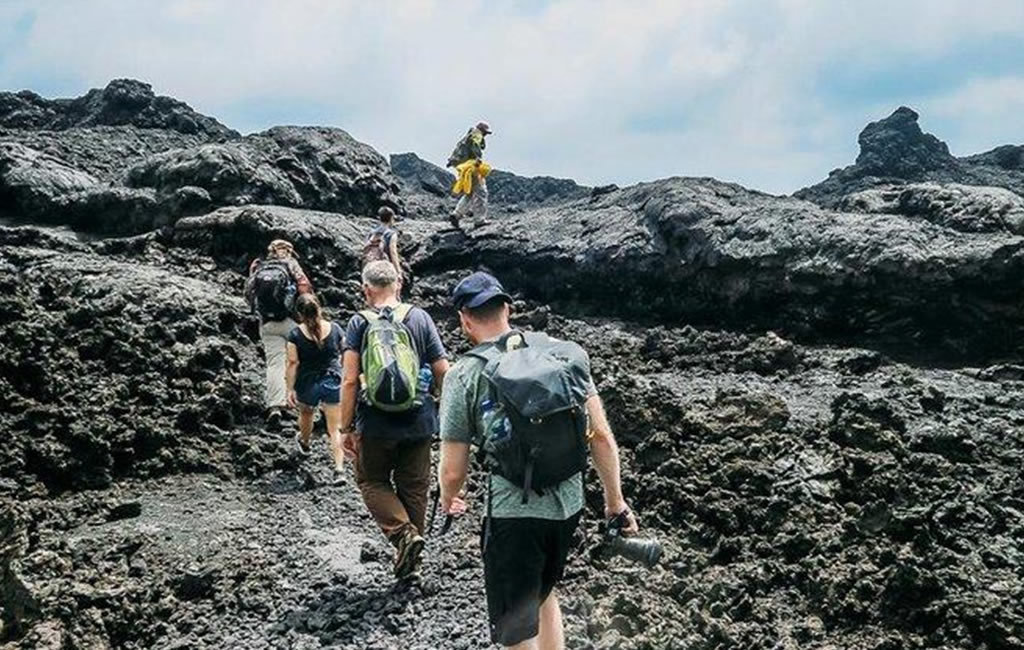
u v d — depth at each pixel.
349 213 19.27
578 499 4.98
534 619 4.83
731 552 8.31
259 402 11.30
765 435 9.66
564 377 4.80
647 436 9.91
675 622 7.00
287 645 6.72
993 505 8.62
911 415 10.38
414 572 7.28
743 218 14.41
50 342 10.65
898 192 15.57
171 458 9.88
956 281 12.56
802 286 13.40
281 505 9.20
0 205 17.75
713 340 13.59
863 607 7.44
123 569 7.80
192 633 7.02
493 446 4.83
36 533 8.24
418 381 7.18
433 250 17.16
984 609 7.26
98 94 25.34
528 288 16.25
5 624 7.06
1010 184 25.73
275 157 18.98
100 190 17.33
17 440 9.45
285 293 10.88
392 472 7.82
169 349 11.34
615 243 15.30
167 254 15.61
